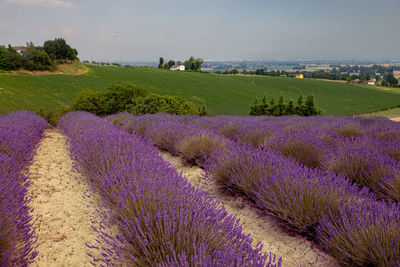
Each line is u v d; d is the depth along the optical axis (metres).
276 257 2.14
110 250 1.88
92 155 3.66
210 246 1.74
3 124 5.79
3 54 63.47
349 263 1.95
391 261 1.65
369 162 3.36
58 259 2.04
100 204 2.79
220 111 43.34
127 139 4.52
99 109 14.05
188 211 2.07
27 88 46.06
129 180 2.75
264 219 2.79
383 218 2.08
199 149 4.47
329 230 2.10
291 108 20.80
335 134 6.31
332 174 3.15
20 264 1.90
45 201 3.07
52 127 11.73
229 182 3.34
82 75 66.06
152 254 1.72
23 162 4.13
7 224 1.94
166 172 3.04
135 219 1.93
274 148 4.41
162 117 8.45
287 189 2.61
